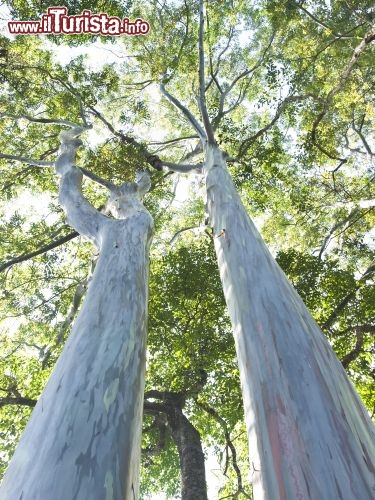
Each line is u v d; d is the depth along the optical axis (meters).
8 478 2.02
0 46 11.58
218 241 4.49
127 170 10.45
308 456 1.92
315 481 1.79
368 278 11.12
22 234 11.95
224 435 10.09
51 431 2.14
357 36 12.93
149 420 11.31
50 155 12.90
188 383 9.34
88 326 3.03
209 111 12.66
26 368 9.82
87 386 2.44
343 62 13.56
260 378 2.53
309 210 13.50
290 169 13.98
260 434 2.28
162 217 13.33
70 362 2.66
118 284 3.62
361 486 1.73
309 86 13.38
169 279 9.24
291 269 9.70
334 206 12.64
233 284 3.56
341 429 2.02
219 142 11.96
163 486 11.95
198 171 8.25
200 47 8.35
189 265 9.26
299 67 13.48
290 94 12.58
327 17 13.73
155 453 10.15
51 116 12.44
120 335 2.95
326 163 14.34
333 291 9.59
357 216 13.75
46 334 11.47
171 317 9.08
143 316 3.44
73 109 11.75
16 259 10.46
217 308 9.02
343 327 9.64
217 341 8.89
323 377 2.37
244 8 13.46
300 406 2.17
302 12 13.68
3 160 12.44
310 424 2.06
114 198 6.57
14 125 12.48
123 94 14.09
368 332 9.48
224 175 6.09
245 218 4.67
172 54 12.59
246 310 3.10
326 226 15.10
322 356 2.60
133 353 2.89
